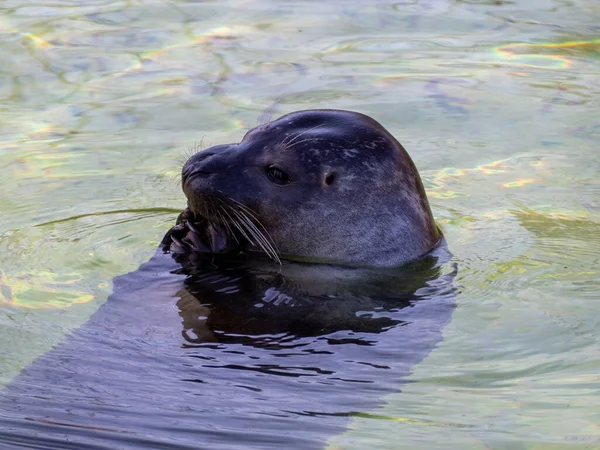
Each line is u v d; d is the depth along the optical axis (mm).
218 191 22125
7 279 21922
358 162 22531
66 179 28297
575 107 33812
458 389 17516
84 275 22188
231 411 16875
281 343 18969
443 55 38875
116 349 18672
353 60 38156
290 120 23266
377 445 15938
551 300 20906
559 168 29422
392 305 20547
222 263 22109
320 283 21406
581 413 16641
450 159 30047
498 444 15875
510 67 37531
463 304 20672
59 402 17031
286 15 44062
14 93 34906
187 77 36406
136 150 30281
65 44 39969
